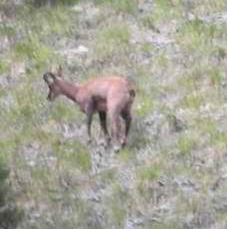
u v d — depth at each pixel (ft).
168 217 120.57
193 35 161.58
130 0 176.55
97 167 132.77
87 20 172.65
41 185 130.21
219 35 161.27
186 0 173.37
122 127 139.33
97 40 165.68
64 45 166.40
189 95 144.36
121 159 132.26
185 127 137.80
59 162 133.90
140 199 124.06
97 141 138.31
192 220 119.55
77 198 127.03
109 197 125.80
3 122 145.38
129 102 131.85
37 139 140.15
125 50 160.45
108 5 176.24
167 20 167.84
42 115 146.30
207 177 126.11
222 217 119.03
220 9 169.68
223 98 143.13
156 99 145.48
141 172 128.36
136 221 120.78
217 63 153.17
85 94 135.33
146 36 164.35
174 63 154.61
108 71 155.33
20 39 170.09
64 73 157.07
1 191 124.06
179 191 124.57
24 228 123.03
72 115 144.77
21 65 161.58
